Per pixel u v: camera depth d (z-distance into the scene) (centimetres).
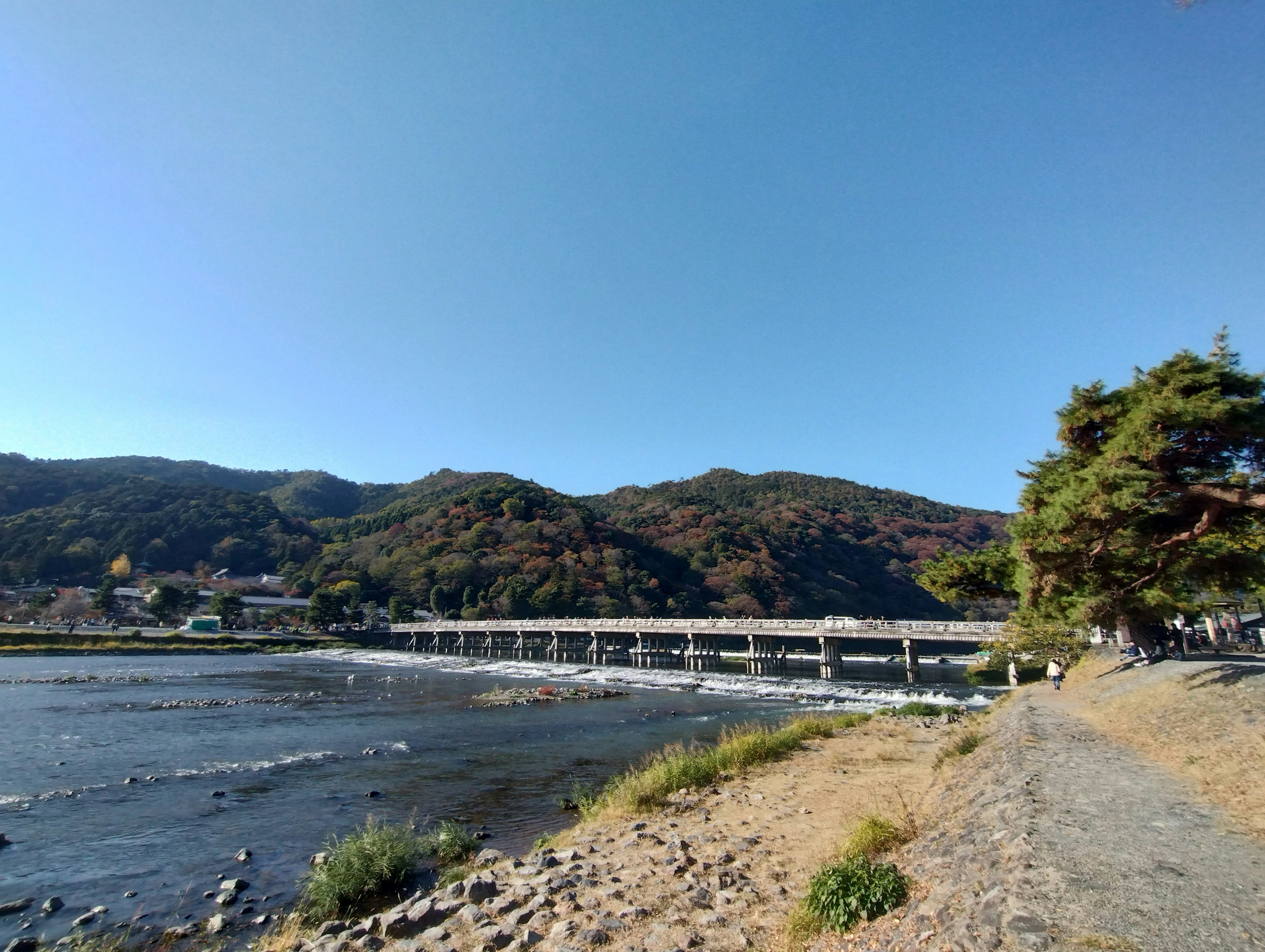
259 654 9156
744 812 1418
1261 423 1278
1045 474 1742
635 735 2916
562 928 846
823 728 2566
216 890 1218
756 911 877
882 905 721
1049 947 480
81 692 4134
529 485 17525
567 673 6538
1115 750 1237
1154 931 492
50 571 11825
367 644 11462
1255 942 466
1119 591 1808
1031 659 4481
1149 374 1485
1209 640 3888
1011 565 2045
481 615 11462
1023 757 1203
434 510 15662
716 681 5550
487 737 2867
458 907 977
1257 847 674
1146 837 716
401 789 1930
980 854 738
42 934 1051
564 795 1878
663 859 1105
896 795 1463
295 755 2394
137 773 2084
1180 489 1418
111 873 1298
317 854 1397
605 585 11931
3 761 2186
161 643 8519
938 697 4338
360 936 949
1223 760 1022
